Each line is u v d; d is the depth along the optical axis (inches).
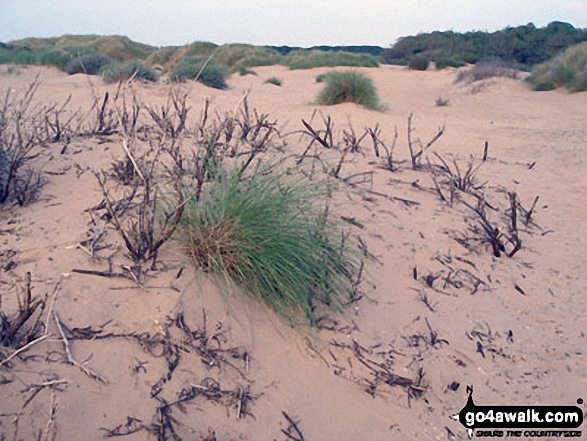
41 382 124.1
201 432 126.0
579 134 506.0
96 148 251.3
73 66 902.4
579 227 263.4
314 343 157.8
